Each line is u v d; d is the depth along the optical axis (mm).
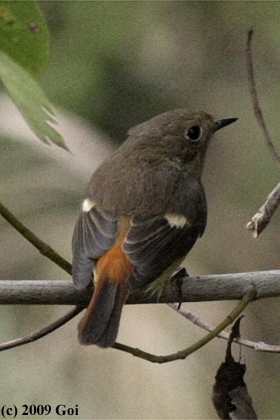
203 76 13742
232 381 6789
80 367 11062
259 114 7512
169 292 7414
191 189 8297
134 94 13469
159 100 13562
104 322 6699
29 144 11727
